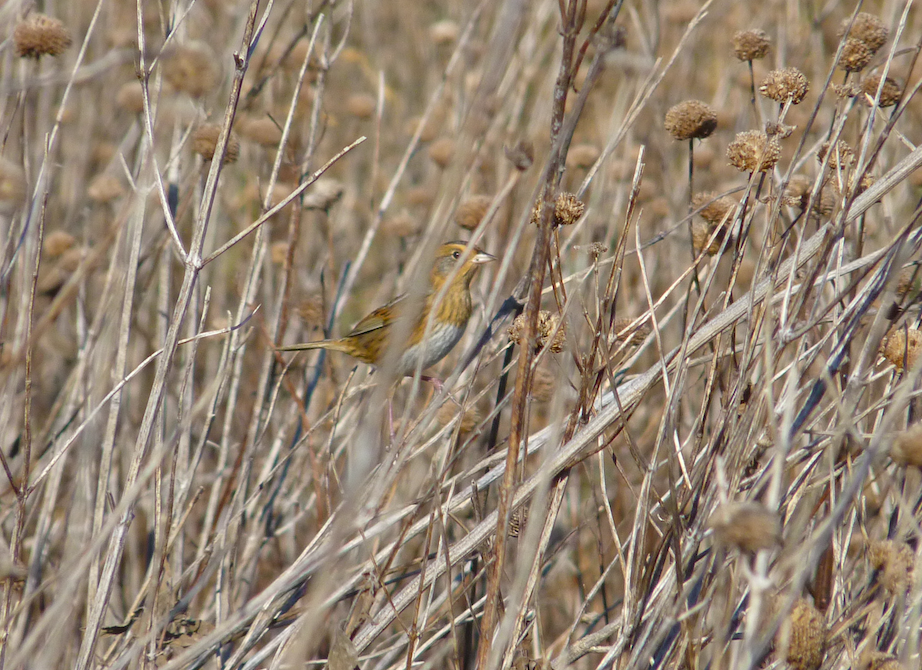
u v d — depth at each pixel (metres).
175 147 9.13
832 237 6.01
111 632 7.61
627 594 6.13
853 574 6.50
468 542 6.62
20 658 5.08
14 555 6.74
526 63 12.34
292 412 10.17
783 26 12.19
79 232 12.56
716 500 5.98
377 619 6.82
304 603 7.92
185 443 9.16
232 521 9.10
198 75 6.23
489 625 5.74
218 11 14.05
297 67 12.15
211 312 12.26
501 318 7.89
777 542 4.34
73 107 13.49
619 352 7.11
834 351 6.39
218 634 5.91
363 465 4.09
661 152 12.38
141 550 10.97
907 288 6.93
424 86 17.20
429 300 10.05
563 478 6.27
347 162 15.89
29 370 6.75
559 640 8.21
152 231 11.42
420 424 6.09
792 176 7.87
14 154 9.62
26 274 8.73
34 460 8.98
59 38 7.51
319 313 10.40
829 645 5.51
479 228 4.86
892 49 6.23
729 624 5.79
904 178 6.05
